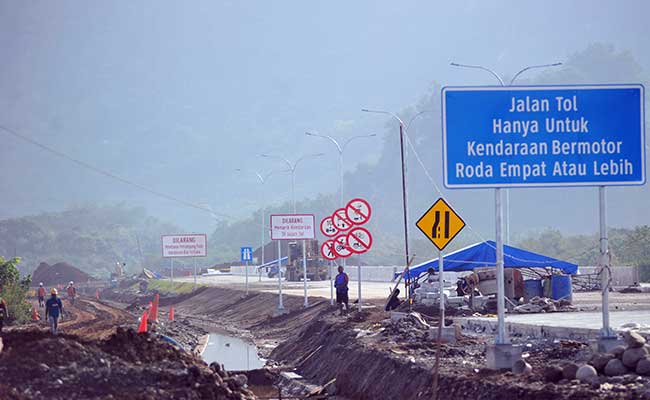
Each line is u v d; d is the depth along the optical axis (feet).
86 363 134.82
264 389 219.61
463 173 153.79
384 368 183.32
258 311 492.13
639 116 155.63
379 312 293.23
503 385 134.00
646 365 130.93
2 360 131.03
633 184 155.02
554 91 154.81
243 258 602.44
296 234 395.96
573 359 156.25
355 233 300.20
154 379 136.46
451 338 204.03
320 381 221.66
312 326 290.35
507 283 295.28
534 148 154.61
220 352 303.27
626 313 250.78
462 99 154.20
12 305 407.23
